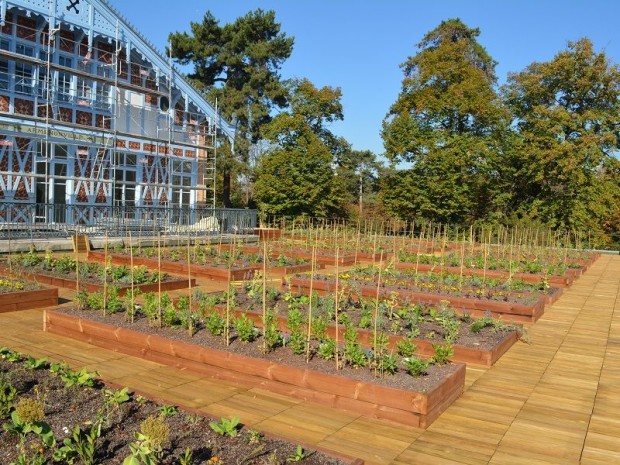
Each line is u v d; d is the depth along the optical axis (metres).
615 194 30.45
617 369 6.86
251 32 35.09
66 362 6.14
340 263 15.89
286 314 7.82
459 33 34.19
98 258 14.35
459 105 29.17
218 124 25.34
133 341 6.45
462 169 29.50
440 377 5.33
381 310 7.77
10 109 18.22
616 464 4.29
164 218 20.64
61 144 19.86
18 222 16.08
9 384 4.62
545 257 18.39
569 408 5.46
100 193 21.23
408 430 4.76
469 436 4.70
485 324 8.09
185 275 12.86
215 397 5.30
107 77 21.11
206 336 6.39
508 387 6.02
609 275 17.11
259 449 3.68
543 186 30.22
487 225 29.31
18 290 8.87
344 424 4.81
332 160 32.25
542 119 28.81
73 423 4.03
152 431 3.40
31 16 18.64
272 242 20.12
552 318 9.88
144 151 22.94
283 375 5.41
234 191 42.28
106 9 20.78
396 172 31.83
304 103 33.00
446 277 11.88
